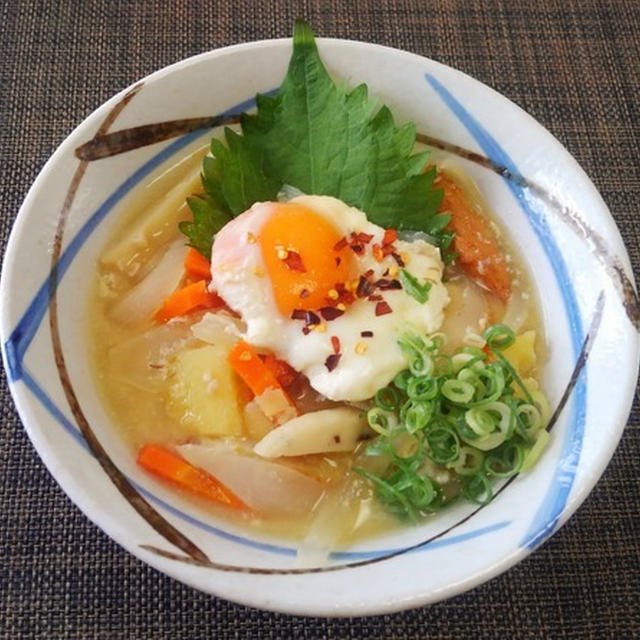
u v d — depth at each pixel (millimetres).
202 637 235
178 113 260
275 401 240
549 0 348
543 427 233
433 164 274
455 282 265
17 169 298
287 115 267
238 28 331
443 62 333
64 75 317
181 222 264
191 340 250
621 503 261
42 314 226
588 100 331
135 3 332
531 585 248
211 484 233
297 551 220
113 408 239
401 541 222
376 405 240
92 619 235
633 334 225
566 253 251
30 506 248
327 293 247
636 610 249
